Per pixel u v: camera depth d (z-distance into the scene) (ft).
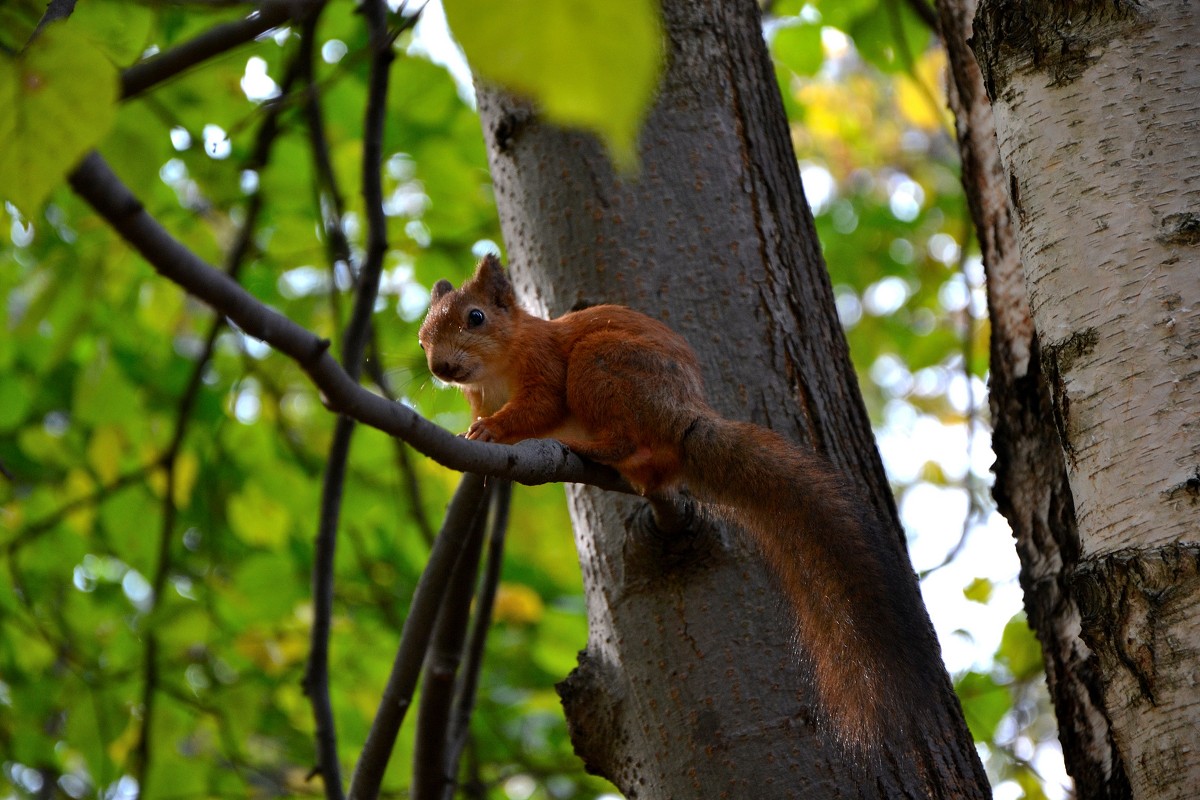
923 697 22.57
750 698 22.17
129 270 43.98
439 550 26.04
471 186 44.11
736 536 23.86
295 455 46.62
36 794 52.60
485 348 29.63
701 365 25.17
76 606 45.83
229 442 45.11
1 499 50.24
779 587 23.34
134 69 21.17
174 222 41.47
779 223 26.78
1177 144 20.21
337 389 15.01
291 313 48.06
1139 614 18.54
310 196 42.78
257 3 15.96
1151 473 18.99
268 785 54.44
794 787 21.38
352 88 43.19
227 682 44.50
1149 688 18.25
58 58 10.79
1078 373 20.15
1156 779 18.02
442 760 28.14
